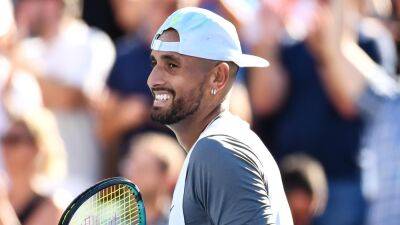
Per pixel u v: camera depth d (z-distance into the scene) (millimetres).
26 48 23391
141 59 22625
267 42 22922
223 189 10727
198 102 11461
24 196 20516
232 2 22781
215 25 11570
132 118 22438
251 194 10742
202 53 11414
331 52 22516
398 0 23703
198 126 11547
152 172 20016
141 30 22766
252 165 10930
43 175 21031
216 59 11469
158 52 11508
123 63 22656
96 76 23844
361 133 22438
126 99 22578
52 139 21344
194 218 11047
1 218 20094
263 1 23047
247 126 11547
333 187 22406
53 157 21266
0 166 20828
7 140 20828
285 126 22875
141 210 11961
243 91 22391
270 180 11180
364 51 22984
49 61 23391
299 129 22703
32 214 20438
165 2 22281
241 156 10906
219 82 11523
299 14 22969
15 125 20969
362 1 23203
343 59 22469
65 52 23516
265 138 23125
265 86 22891
